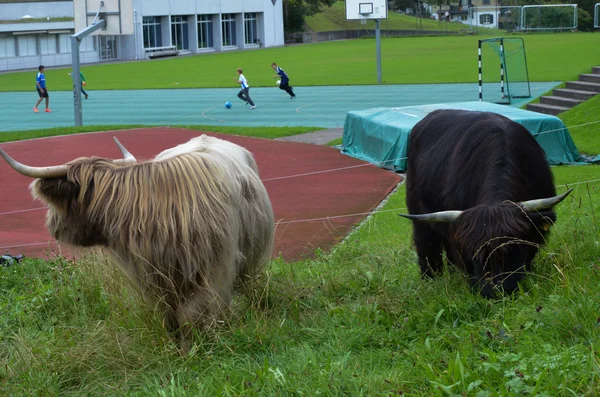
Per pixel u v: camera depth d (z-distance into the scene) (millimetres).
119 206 5809
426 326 5750
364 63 55625
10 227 13523
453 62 51969
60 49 72000
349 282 7359
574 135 20438
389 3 129625
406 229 11195
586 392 4078
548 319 5254
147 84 47469
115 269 6586
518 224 5508
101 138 25328
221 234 5844
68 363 5812
